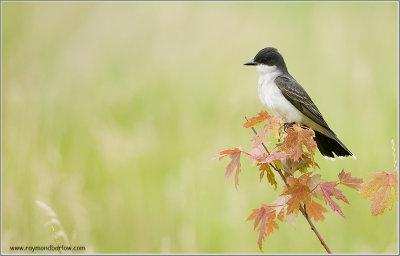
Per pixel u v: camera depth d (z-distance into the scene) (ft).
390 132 39.99
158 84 47.26
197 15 55.67
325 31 52.54
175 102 44.75
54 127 42.50
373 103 42.86
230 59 51.47
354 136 40.14
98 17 53.67
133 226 34.94
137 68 50.21
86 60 51.01
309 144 17.28
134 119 44.16
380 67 47.44
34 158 37.47
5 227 32.17
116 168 37.88
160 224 34.86
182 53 51.75
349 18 54.80
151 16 54.65
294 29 54.19
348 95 44.14
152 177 37.91
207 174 37.24
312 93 45.55
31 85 46.39
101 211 35.58
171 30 53.83
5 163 37.04
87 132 41.52
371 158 38.34
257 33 53.88
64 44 51.88
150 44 52.75
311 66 49.11
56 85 47.26
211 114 43.83
